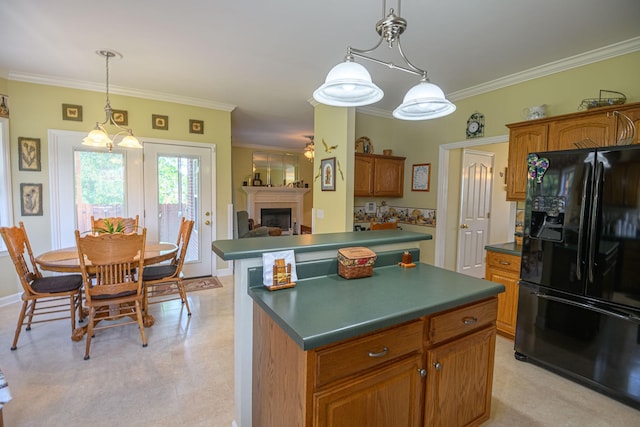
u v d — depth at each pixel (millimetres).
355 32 2441
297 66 3121
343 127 3732
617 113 2299
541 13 2133
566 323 2238
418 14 2156
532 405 1976
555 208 2273
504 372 2354
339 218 3842
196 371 2270
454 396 1512
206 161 4531
